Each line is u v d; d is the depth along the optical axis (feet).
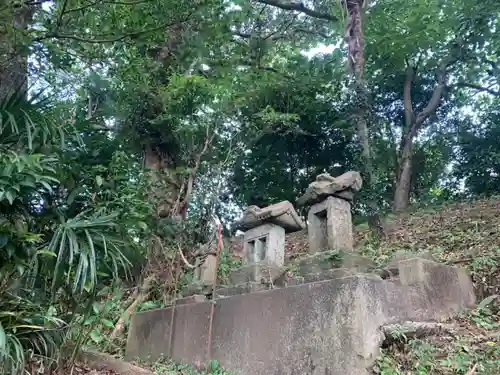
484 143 44.42
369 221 31.27
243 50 37.11
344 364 12.03
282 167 43.91
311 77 38.32
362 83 33.17
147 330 20.70
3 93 16.29
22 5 15.55
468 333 14.17
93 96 25.58
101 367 16.33
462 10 39.47
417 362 12.32
